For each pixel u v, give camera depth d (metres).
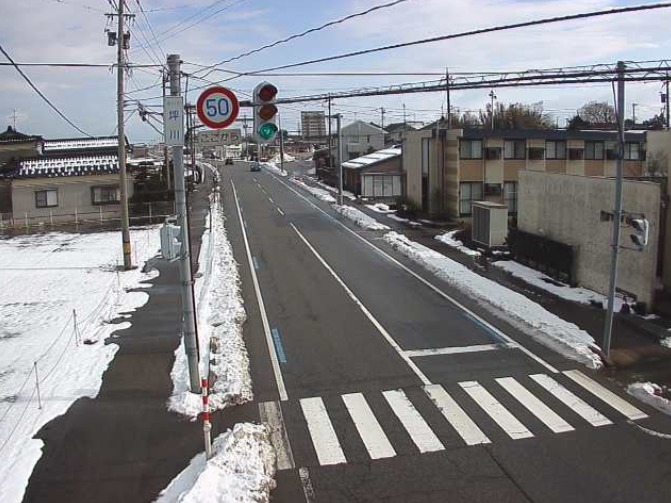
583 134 34.69
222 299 18.41
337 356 13.77
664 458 9.15
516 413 10.78
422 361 13.35
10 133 50.78
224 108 10.94
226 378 12.29
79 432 10.26
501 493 8.31
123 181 23.23
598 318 15.86
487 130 33.28
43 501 8.32
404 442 9.82
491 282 19.94
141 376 12.63
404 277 21.41
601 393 11.56
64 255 26.92
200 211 40.19
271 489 8.53
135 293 19.62
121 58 22.05
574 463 9.05
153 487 8.63
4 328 16.45
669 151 17.78
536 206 21.86
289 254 25.98
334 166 65.25
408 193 39.50
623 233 16.72
